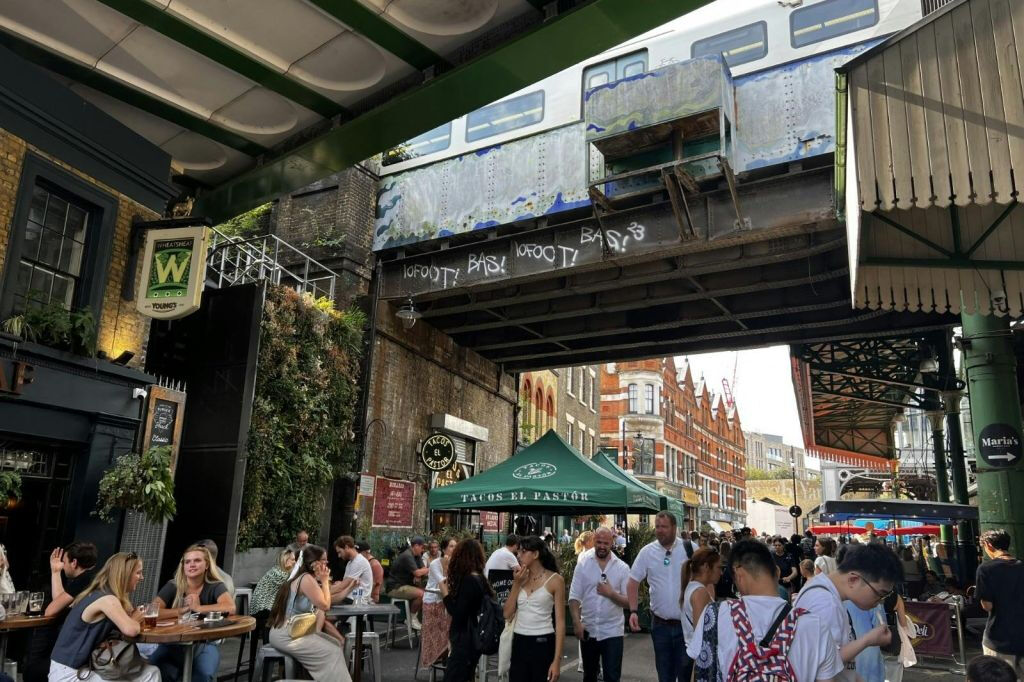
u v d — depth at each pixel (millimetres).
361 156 9594
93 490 8250
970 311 6684
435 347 20750
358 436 16922
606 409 58906
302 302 14250
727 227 14297
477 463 22891
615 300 18203
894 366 20969
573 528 29812
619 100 14305
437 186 17984
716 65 13445
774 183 14016
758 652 2852
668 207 15094
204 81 8641
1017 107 5668
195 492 11578
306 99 8781
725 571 7430
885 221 6895
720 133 13164
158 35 7812
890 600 5660
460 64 7879
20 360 7359
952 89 5863
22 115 7680
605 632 6441
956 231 6762
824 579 3084
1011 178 5539
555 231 16469
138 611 5324
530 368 25094
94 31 7766
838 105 6707
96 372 8312
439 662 8016
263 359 12852
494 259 17141
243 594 10359
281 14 7422
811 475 128125
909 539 32469
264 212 19406
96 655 4828
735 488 86750
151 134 9969
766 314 17703
